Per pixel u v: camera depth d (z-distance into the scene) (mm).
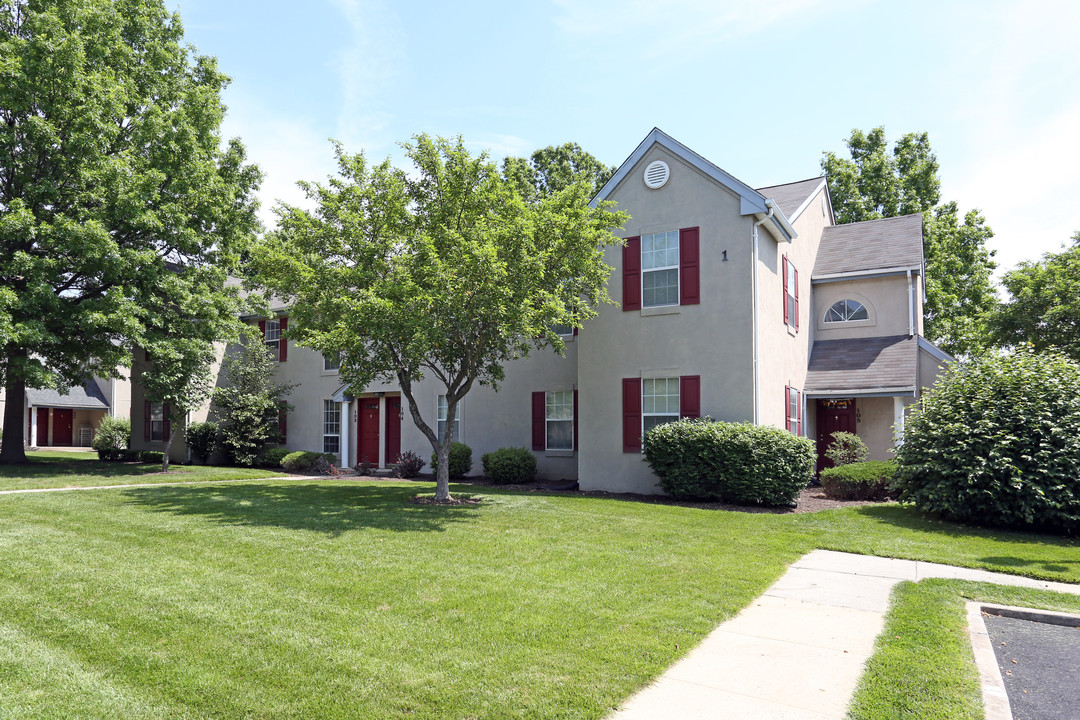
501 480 16719
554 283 12328
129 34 19141
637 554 8477
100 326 16875
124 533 9180
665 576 7406
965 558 8562
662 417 14805
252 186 21312
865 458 16172
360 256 12125
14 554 7879
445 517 10805
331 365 21828
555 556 8250
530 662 4891
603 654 5047
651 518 11203
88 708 4191
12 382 19125
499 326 11492
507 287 11008
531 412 17922
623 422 15133
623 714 4133
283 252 12531
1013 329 21891
